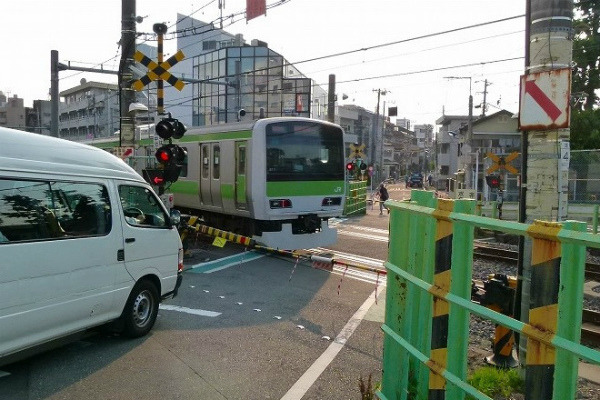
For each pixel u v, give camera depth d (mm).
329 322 7324
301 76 46875
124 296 5977
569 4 4742
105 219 5738
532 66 4871
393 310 3990
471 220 2822
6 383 4898
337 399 4750
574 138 26906
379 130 77688
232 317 7422
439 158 67062
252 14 13828
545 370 2379
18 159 4836
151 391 4809
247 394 4809
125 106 14117
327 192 13219
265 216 12344
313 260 9414
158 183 11078
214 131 14008
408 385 3992
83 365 5402
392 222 4035
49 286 4984
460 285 3049
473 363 5688
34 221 4918
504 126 46656
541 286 2402
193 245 14227
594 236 2082
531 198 4914
